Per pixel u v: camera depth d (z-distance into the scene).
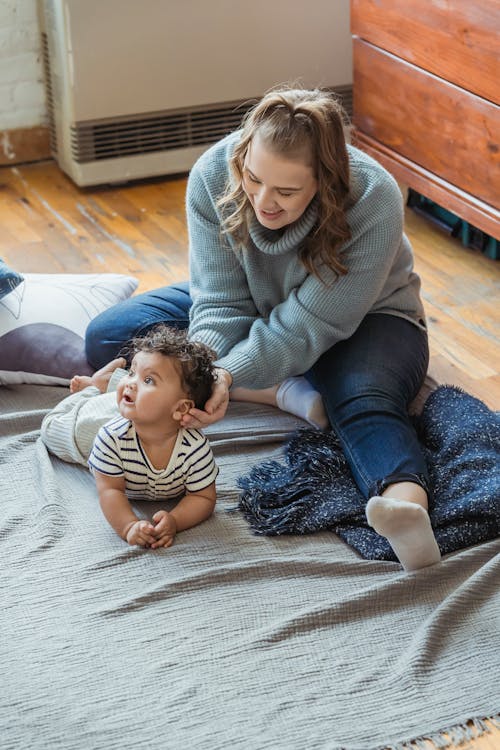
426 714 1.33
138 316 2.02
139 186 3.19
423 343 1.97
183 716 1.32
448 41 2.44
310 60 3.23
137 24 2.98
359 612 1.50
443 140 2.57
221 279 1.92
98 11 2.92
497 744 1.29
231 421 1.97
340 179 1.72
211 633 1.46
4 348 2.08
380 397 1.79
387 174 1.82
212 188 1.88
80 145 3.08
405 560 1.57
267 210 1.70
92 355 2.03
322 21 3.19
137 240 2.82
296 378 1.99
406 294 1.97
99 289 2.21
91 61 2.98
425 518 1.51
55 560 1.60
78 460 1.83
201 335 1.90
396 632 1.47
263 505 1.73
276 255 1.87
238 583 1.56
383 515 1.49
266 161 1.63
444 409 1.89
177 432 1.66
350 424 1.78
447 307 2.46
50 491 1.74
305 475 1.77
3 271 2.06
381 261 1.80
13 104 3.26
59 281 2.22
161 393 1.59
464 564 1.58
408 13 2.56
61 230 2.88
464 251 2.73
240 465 1.86
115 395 1.85
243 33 3.11
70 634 1.45
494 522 1.65
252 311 1.94
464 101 2.44
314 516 1.69
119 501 1.66
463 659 1.41
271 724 1.31
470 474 1.71
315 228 1.78
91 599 1.52
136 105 3.09
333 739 1.28
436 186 2.64
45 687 1.36
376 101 2.81
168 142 3.18
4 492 1.77
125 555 1.60
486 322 2.39
